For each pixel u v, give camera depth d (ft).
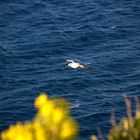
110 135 79.36
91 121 625.82
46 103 66.18
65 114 66.18
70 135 65.16
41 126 65.26
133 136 78.33
